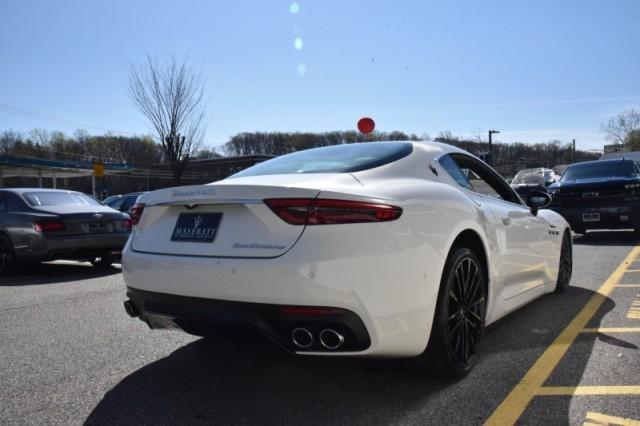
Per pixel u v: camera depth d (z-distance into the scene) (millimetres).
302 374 3270
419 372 3100
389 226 2629
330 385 3084
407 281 2670
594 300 5051
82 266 8867
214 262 2693
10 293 6262
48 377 3307
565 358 3428
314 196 2572
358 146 3746
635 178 9703
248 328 2650
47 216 7516
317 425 2586
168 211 3086
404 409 2738
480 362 3389
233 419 2678
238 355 3668
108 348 3881
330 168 3240
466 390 2957
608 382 3012
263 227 2658
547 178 24891
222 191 2783
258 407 2812
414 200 2844
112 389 3104
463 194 3391
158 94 21609
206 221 2879
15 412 2807
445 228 2953
